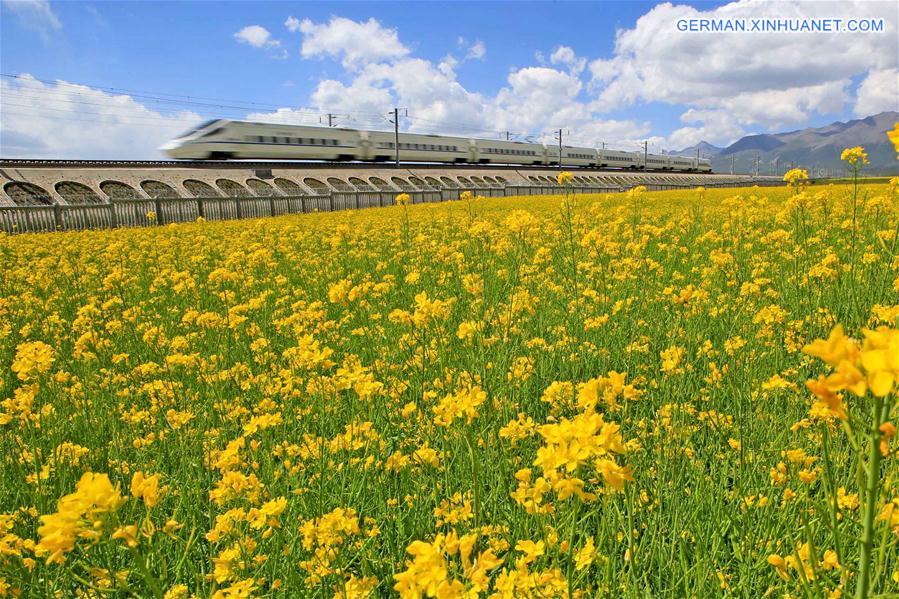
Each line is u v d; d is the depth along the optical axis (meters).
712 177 106.56
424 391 4.09
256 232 17.92
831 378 1.04
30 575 2.54
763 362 4.29
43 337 7.09
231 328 5.82
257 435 3.90
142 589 2.49
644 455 3.17
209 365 4.88
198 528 3.07
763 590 2.40
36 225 25.16
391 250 12.71
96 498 1.51
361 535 2.86
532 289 7.12
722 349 4.77
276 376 4.91
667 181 90.31
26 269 11.72
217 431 3.95
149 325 6.45
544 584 1.95
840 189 18.08
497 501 2.94
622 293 6.53
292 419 4.16
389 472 3.34
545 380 4.64
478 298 6.15
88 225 27.11
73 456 3.66
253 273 10.10
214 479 3.57
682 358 4.36
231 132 49.78
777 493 2.78
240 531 2.67
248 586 2.21
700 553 2.34
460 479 3.21
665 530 2.78
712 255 6.50
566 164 87.00
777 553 2.40
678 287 7.23
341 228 13.21
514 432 2.79
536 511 2.11
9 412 3.95
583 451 1.56
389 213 27.12
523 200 34.91
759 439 3.32
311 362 3.42
